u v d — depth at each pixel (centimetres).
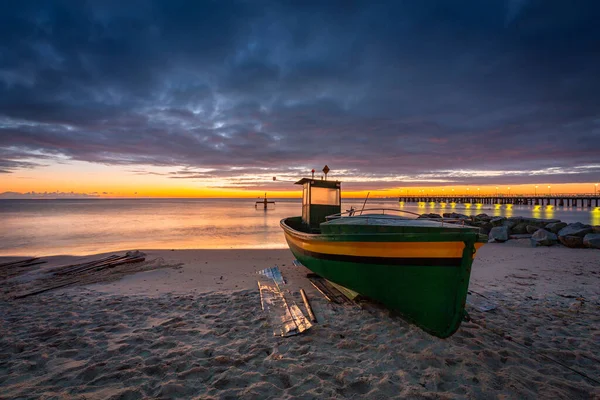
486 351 412
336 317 538
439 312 431
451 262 410
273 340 452
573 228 1419
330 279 662
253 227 2766
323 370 369
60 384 339
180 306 603
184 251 1317
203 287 756
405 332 473
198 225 2967
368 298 608
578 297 668
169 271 932
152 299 648
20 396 315
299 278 835
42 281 825
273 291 700
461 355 405
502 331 485
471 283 790
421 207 8931
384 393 324
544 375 364
